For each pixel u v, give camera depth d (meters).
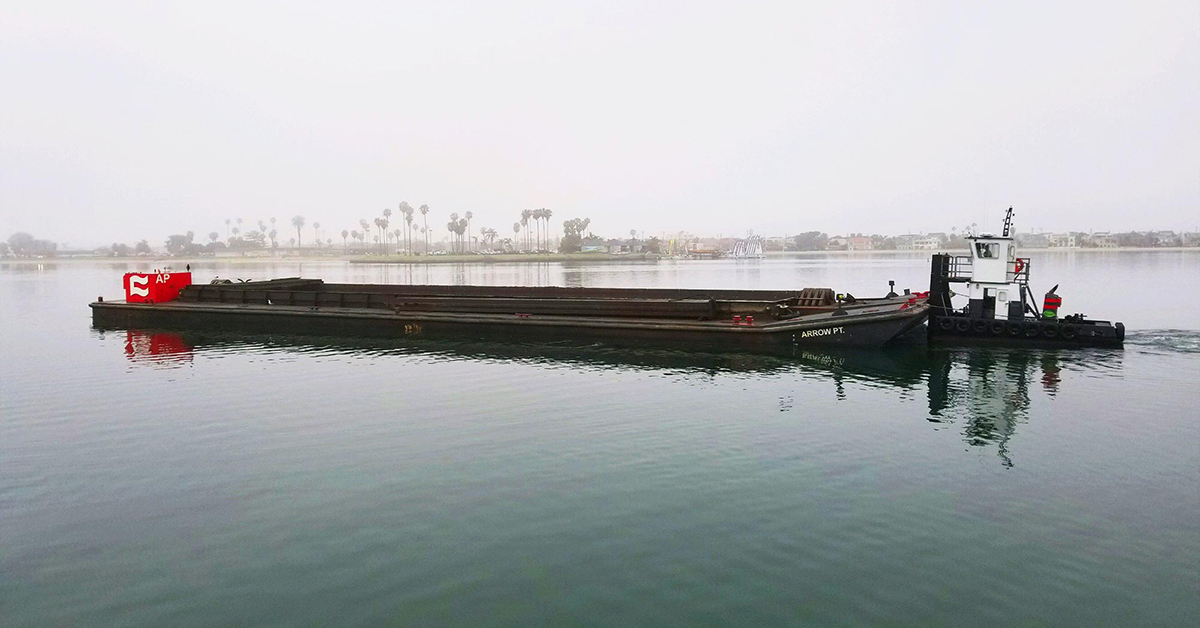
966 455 14.08
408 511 11.19
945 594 8.59
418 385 21.08
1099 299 54.53
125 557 9.67
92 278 109.12
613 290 37.28
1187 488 12.19
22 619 8.14
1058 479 12.66
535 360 25.62
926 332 29.20
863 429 16.09
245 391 20.30
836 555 9.63
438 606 8.36
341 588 8.80
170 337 32.72
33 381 21.92
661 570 9.22
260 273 137.50
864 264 178.38
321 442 15.01
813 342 27.72
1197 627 7.90
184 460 13.84
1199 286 69.94
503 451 14.30
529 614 8.17
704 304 29.61
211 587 8.84
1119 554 9.66
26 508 11.43
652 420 16.88
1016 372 23.27
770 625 7.93
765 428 16.12
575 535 10.28
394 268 170.62
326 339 31.69
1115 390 20.45
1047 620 8.02
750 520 10.80
